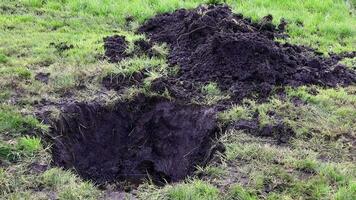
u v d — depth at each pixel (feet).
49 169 13.70
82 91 16.22
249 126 15.14
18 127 14.60
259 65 16.97
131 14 21.35
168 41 18.67
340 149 14.73
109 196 13.38
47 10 21.20
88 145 15.55
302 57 18.21
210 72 16.98
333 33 21.39
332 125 15.51
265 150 14.37
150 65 17.17
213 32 17.97
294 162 14.05
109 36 18.86
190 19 18.57
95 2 21.79
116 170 15.60
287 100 16.24
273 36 19.11
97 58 17.71
